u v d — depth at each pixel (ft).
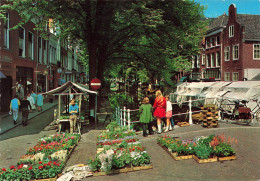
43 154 23.89
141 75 71.72
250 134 30.53
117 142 29.12
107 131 37.55
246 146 25.63
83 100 60.03
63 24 51.85
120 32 50.90
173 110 59.77
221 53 105.19
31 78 78.54
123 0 38.34
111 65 76.13
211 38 114.83
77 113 37.40
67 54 152.15
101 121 48.85
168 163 22.27
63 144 28.02
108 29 45.62
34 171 19.71
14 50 62.80
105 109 63.36
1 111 56.85
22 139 33.65
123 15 43.04
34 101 66.74
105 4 39.70
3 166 22.62
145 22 42.01
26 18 49.11
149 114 32.01
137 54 60.08
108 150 23.38
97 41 46.52
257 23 95.30
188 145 24.71
